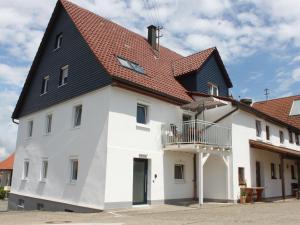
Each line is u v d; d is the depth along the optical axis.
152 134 16.12
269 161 22.64
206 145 16.31
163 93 16.44
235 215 11.95
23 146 21.73
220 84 22.00
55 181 17.16
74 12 18.52
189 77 19.84
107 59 15.62
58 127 17.91
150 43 22.09
